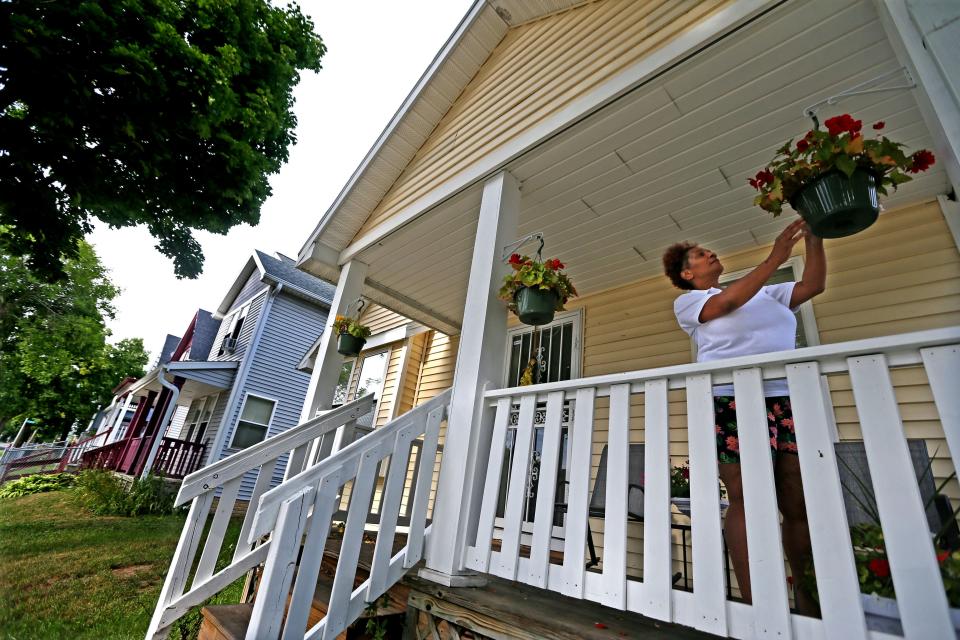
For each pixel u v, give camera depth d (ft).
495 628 5.30
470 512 6.59
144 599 13.93
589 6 9.16
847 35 6.43
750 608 3.96
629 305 13.87
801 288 5.22
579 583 5.11
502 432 6.70
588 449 5.62
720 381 4.83
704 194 9.97
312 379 12.41
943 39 4.21
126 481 32.42
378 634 6.72
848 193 4.48
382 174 13.41
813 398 4.19
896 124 7.82
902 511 3.52
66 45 14.02
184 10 17.28
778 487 4.83
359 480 6.38
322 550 5.81
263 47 20.03
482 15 11.23
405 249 13.46
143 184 18.30
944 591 3.21
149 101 15.74
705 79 7.25
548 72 9.36
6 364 58.59
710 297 5.59
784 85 7.25
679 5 7.36
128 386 54.90
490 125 10.31
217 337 50.14
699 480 4.62
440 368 20.27
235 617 7.05
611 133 8.38
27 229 17.37
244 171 19.84
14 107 15.83
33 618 12.09
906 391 8.63
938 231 9.17
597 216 11.01
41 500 33.04
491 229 8.72
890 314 9.21
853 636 3.43
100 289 62.03
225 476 8.62
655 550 4.71
